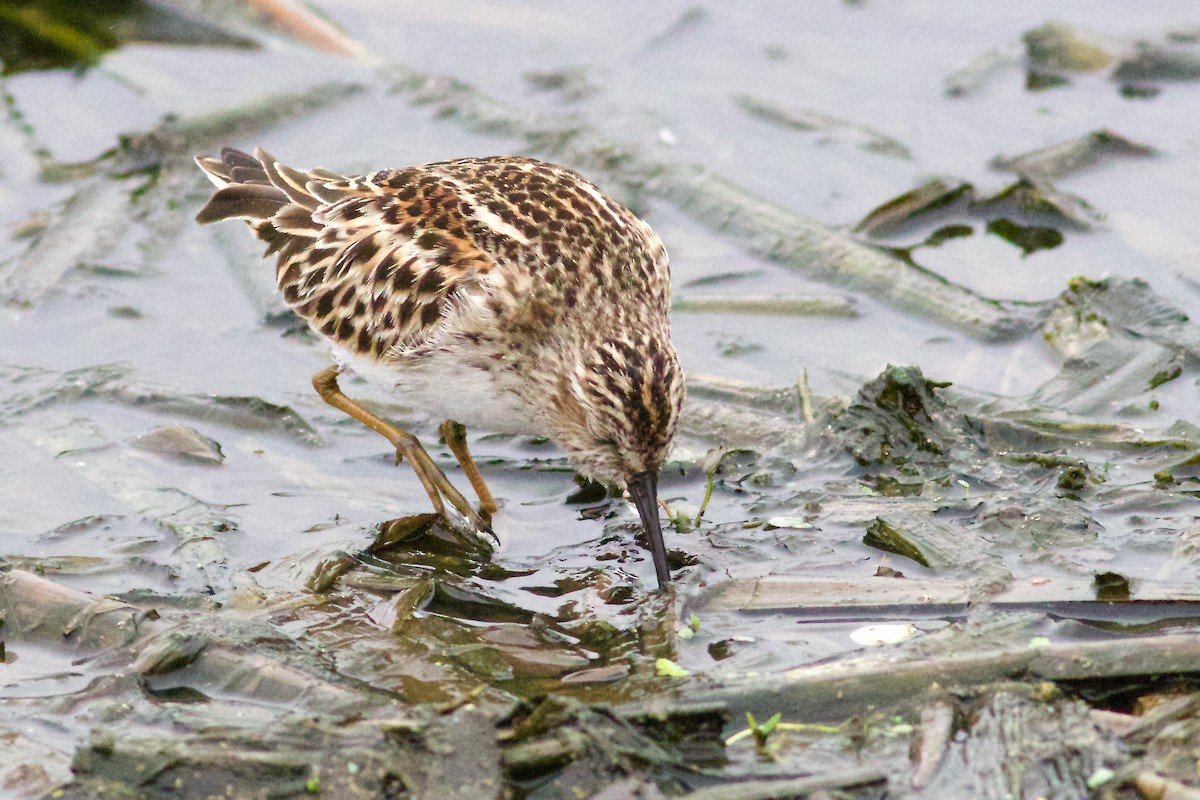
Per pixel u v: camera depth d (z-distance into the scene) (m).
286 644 11.64
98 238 18.69
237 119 21.20
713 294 17.72
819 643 11.60
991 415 14.93
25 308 17.44
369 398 16.12
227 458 14.98
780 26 24.14
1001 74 22.14
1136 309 16.28
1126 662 10.59
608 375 12.63
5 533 13.57
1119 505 13.38
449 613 12.41
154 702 10.99
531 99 22.16
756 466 14.52
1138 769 9.55
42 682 11.30
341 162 20.44
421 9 24.31
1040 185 18.97
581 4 24.56
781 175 20.14
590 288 13.27
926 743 10.02
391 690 11.15
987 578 12.13
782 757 10.13
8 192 19.62
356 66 22.95
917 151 20.48
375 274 13.67
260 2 23.61
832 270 17.92
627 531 13.65
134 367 16.41
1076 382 15.44
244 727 10.44
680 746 10.33
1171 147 20.11
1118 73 21.88
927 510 13.39
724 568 12.88
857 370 16.12
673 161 20.09
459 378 13.53
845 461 14.40
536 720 10.05
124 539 13.46
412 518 13.55
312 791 9.75
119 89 22.08
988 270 17.86
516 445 15.41
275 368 16.67
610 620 12.16
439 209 13.63
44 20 23.30
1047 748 9.83
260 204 14.62
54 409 15.69
